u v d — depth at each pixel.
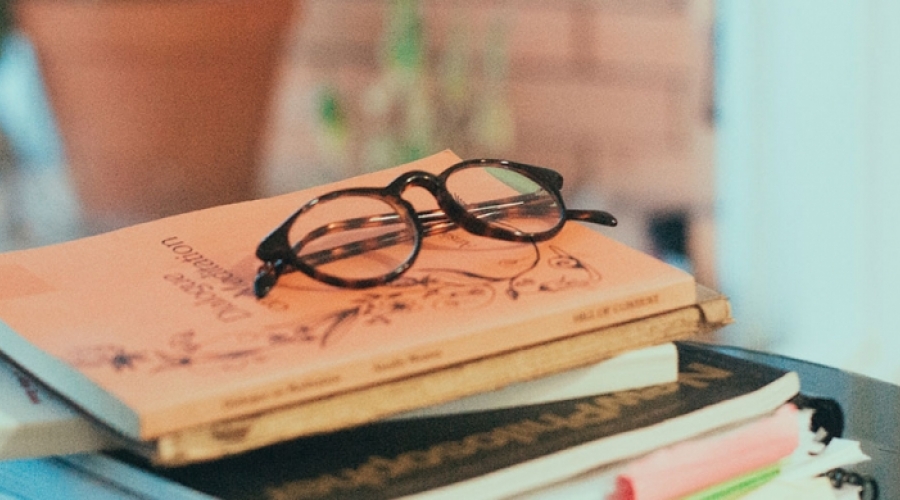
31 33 1.57
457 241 0.88
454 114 1.98
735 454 0.84
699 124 1.91
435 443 0.81
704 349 0.91
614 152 1.99
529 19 1.96
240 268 0.86
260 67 1.67
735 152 1.82
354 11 1.94
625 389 0.85
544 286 0.83
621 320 0.83
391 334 0.79
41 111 1.66
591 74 1.97
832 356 1.53
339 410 0.78
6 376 0.82
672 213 1.93
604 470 0.82
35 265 0.86
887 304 1.63
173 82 1.62
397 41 1.94
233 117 1.69
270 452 0.80
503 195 0.91
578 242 0.88
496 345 0.80
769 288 1.72
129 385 0.76
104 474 0.80
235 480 0.78
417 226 0.86
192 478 0.78
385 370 0.78
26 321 0.80
